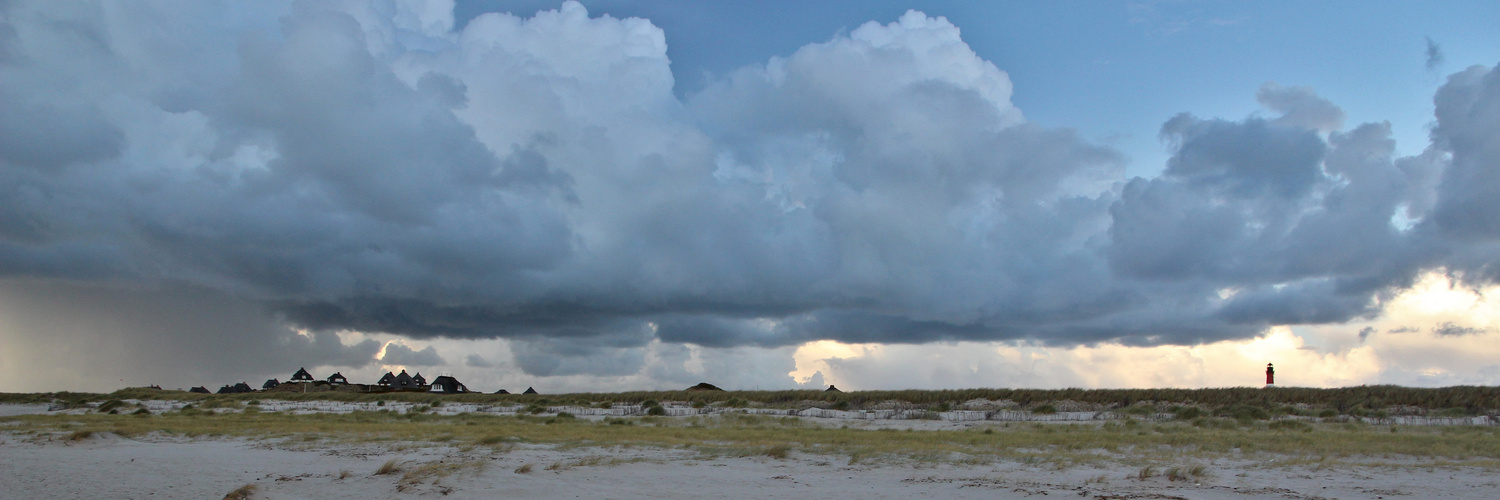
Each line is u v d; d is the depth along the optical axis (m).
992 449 23.36
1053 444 25.33
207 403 63.38
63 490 13.20
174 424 31.44
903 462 19.25
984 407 55.38
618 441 24.25
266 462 17.58
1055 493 14.38
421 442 22.97
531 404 63.56
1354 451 22.92
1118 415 47.47
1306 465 19.30
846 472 17.44
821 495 13.85
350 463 17.55
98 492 12.98
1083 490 14.76
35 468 15.96
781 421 41.56
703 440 25.64
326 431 27.86
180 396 84.12
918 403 59.94
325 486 13.88
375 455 19.48
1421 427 36.41
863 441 25.59
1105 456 21.42
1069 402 55.06
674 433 29.36
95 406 62.47
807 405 60.94
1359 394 53.00
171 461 17.45
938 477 16.59
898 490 14.60
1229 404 51.47
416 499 12.84
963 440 26.83
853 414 50.69
